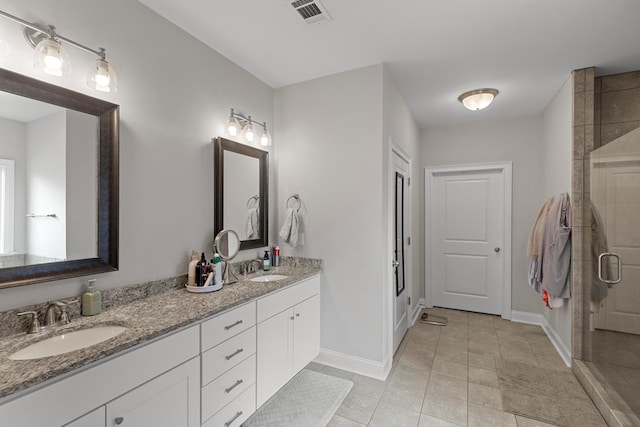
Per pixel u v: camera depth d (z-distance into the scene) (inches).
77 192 55.6
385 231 97.3
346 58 90.8
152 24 68.9
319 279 101.6
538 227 116.3
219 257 79.2
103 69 53.9
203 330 57.6
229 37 80.0
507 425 72.9
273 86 110.3
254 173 100.1
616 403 74.4
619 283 75.4
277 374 79.5
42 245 51.1
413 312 145.4
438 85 110.0
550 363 102.7
